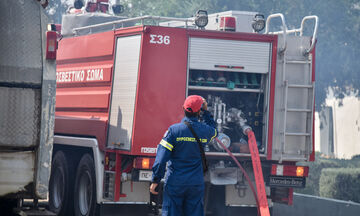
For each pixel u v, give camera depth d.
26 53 13.42
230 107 20.38
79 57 21.69
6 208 13.65
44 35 13.58
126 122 18.50
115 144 18.81
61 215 22.05
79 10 27.27
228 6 46.81
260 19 19.98
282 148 19.22
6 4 13.37
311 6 46.94
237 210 20.80
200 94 20.16
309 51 19.33
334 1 47.25
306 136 19.41
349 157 65.56
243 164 19.77
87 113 21.02
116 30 19.52
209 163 19.34
